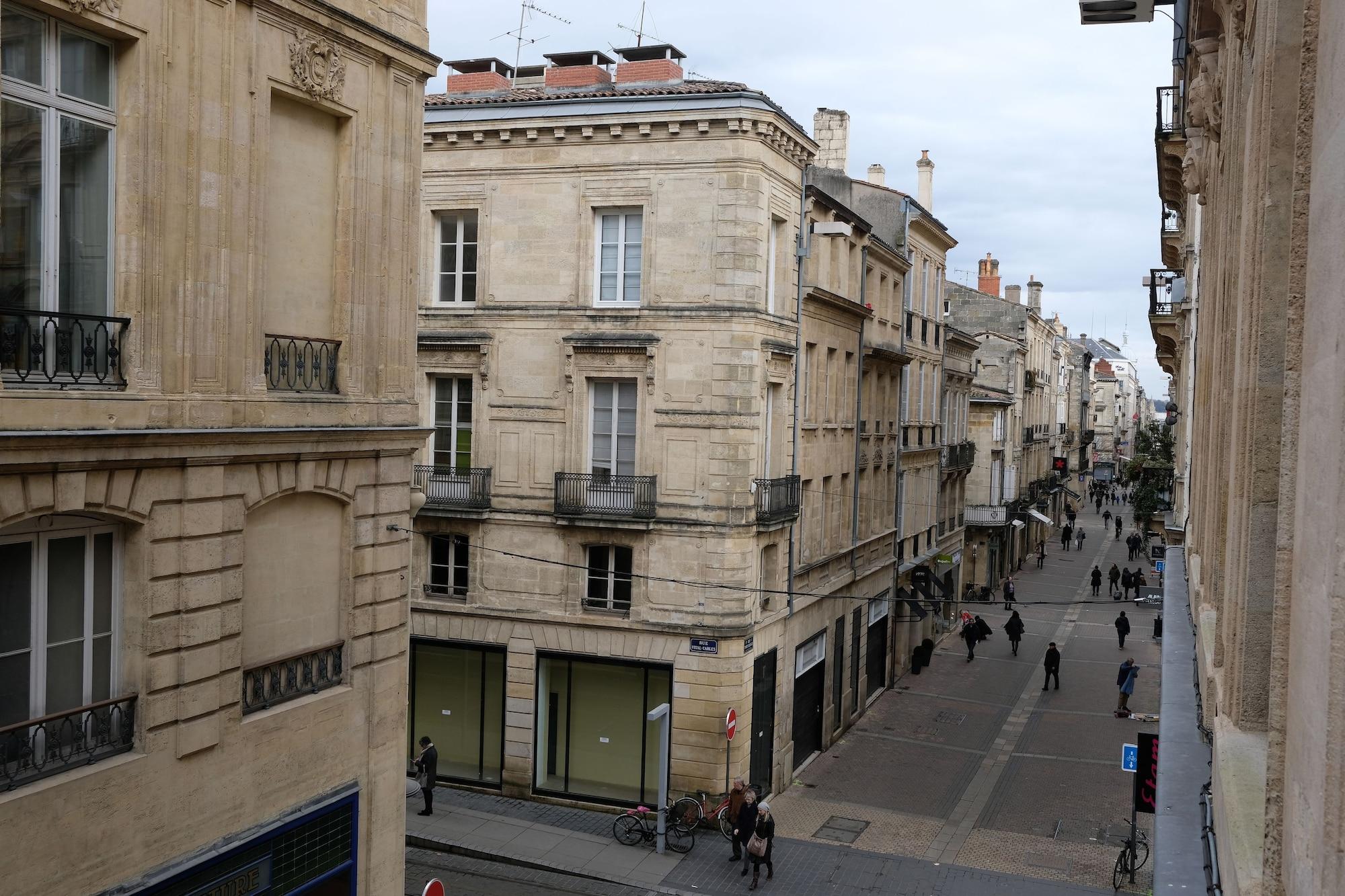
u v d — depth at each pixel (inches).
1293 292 177.5
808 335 1125.7
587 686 991.6
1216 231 484.1
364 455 524.4
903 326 1552.7
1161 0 599.2
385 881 545.6
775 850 887.7
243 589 461.1
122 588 414.0
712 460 941.8
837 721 1251.2
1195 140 584.1
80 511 385.1
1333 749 118.2
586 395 981.2
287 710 482.3
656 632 956.6
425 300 1027.9
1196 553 602.9
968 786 1071.6
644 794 970.1
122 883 405.4
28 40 374.9
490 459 1006.4
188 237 426.6
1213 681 329.4
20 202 372.8
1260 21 246.2
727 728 908.6
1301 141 176.6
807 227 1078.4
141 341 408.2
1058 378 3725.4
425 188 1022.4
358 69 514.3
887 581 1488.7
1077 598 2252.7
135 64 404.2
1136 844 828.6
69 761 391.2
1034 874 842.2
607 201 966.4
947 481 1957.4
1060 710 1381.6
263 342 465.7
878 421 1443.2
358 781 528.7
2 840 360.5
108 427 390.0
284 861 484.1
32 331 374.3
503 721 1005.8
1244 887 178.5
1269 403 236.2
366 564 529.3
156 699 417.7
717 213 936.9
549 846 875.4
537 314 986.1
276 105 478.9
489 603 1011.9
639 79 1048.8
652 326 954.7
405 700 559.2
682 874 829.2
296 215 491.2
